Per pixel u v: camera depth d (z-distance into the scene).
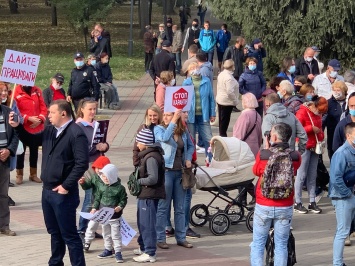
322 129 15.11
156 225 11.70
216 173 12.52
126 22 63.88
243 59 26.12
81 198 14.70
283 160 9.70
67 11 44.78
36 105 15.20
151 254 11.05
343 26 26.50
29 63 11.24
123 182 16.08
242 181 12.67
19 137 9.91
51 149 9.80
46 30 55.62
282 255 9.87
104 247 11.61
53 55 42.59
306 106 13.97
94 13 44.94
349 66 27.31
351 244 12.39
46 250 11.52
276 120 12.43
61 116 9.74
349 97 12.68
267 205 9.77
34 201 14.58
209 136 17.17
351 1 26.00
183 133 11.60
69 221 9.85
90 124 11.63
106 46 32.31
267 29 28.33
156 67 23.77
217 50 36.00
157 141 11.26
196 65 17.00
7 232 12.29
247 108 13.95
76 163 9.70
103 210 10.52
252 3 28.30
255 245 9.96
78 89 19.73
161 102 16.83
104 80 25.69
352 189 10.68
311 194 14.24
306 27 27.05
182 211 11.84
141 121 23.67
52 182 9.79
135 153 11.20
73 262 9.98
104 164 10.83
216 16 32.22
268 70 29.36
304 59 19.09
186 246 11.85
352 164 10.48
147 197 10.91
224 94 18.97
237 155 12.68
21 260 11.02
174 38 34.81
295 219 13.81
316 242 12.39
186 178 11.58
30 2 82.56
